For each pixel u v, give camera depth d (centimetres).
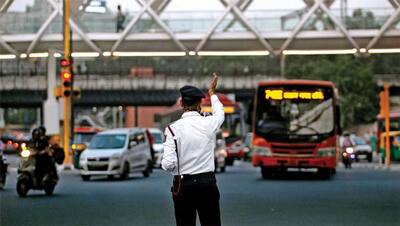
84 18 4450
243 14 4250
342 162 5975
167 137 1028
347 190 3030
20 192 2841
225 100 6400
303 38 4300
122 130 4253
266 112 3931
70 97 4897
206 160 1029
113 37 4344
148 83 8988
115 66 8931
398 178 3956
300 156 3862
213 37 4325
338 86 8519
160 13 4344
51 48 4641
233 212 2166
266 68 9081
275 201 2525
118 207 2361
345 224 1873
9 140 5691
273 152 3888
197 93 1041
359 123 9362
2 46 4422
